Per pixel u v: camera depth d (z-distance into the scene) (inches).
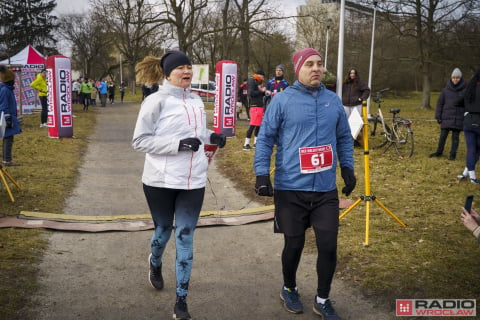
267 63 1704.0
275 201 139.4
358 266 173.6
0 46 2279.8
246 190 301.6
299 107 132.6
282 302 149.6
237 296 154.4
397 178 322.3
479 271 167.0
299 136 132.7
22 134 536.1
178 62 134.4
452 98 385.7
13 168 335.0
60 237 204.1
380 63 1293.1
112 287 158.7
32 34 2377.0
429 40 1120.2
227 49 1171.3
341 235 205.5
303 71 132.8
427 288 155.3
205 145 140.3
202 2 955.3
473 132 303.6
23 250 182.9
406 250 187.8
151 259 153.0
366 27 1272.1
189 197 136.7
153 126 134.3
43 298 147.5
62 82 517.7
